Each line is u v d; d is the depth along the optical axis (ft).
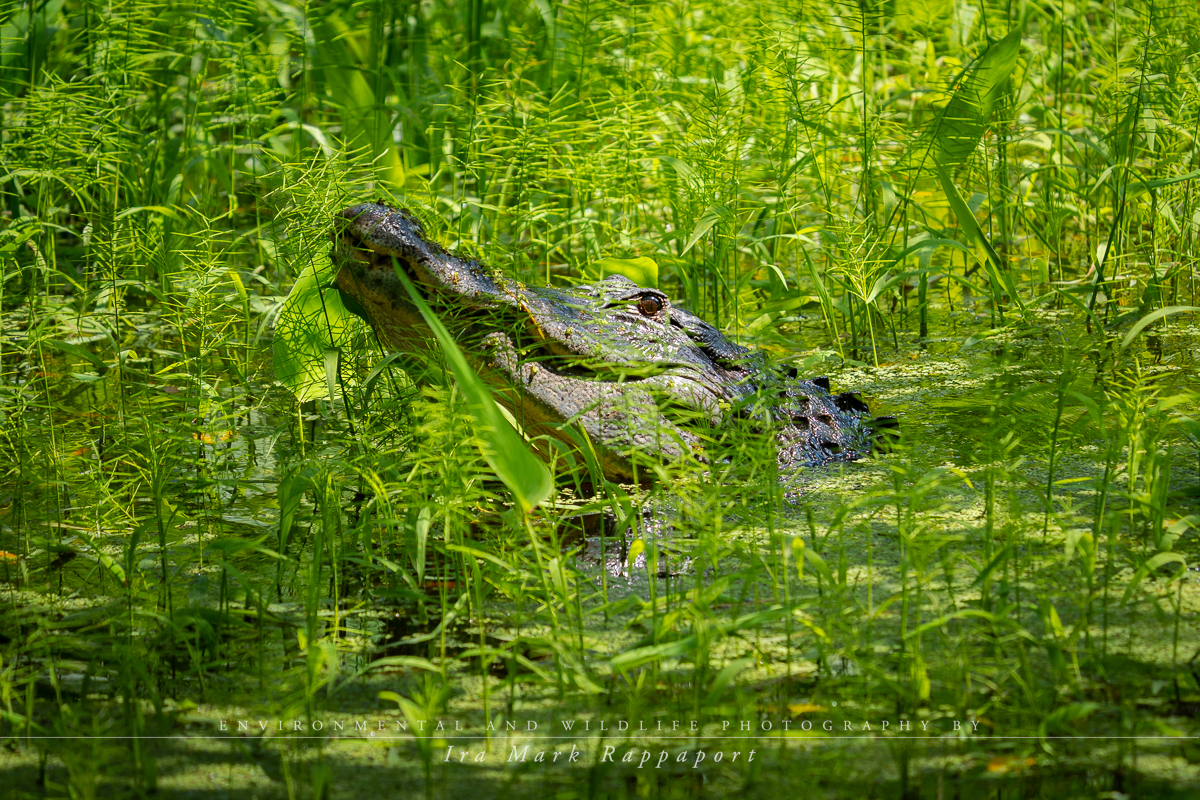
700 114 50.80
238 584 26.00
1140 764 18.53
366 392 34.58
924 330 48.03
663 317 34.68
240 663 22.84
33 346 44.73
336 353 34.12
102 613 24.95
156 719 20.61
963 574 25.34
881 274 47.62
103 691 21.84
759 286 51.37
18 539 28.94
